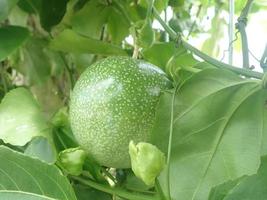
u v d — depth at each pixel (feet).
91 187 0.95
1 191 0.71
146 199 0.88
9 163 0.72
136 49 0.98
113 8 1.25
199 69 0.91
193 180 0.81
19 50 1.42
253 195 0.66
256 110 0.81
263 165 0.69
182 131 0.83
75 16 1.26
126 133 0.86
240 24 0.93
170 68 0.93
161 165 0.74
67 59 1.38
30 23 1.40
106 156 0.88
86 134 0.87
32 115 0.98
